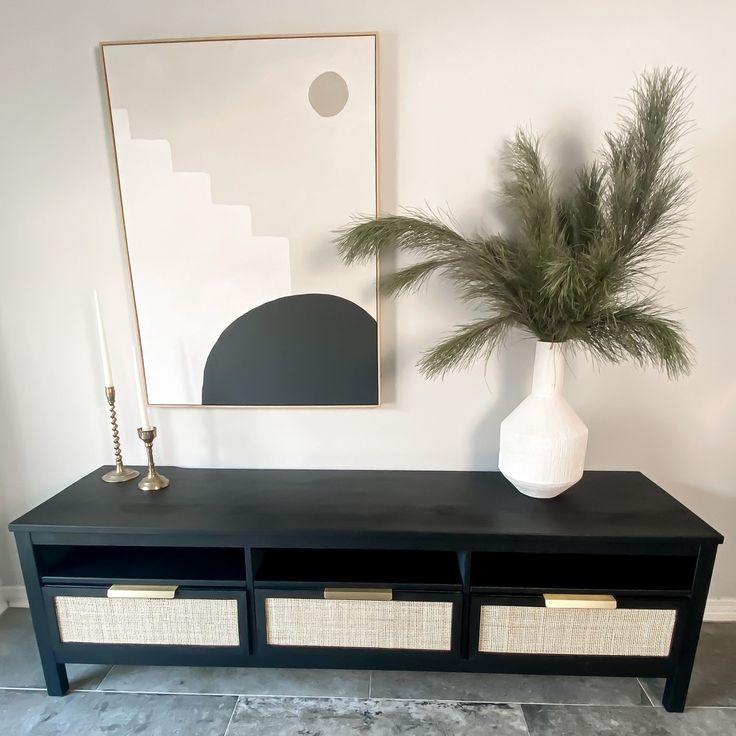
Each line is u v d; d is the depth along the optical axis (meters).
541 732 1.34
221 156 1.51
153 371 1.68
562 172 1.50
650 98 1.26
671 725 1.36
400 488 1.58
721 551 1.74
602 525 1.32
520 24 1.42
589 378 1.64
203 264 1.59
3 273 1.65
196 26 1.46
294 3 1.43
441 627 1.36
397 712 1.40
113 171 1.56
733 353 1.59
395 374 1.66
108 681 1.53
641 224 1.31
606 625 1.33
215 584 1.37
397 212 1.55
